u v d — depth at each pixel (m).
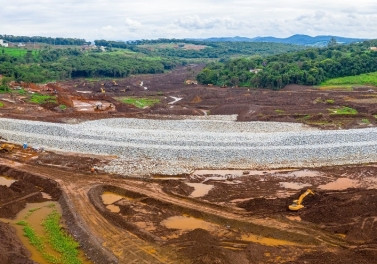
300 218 42.03
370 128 80.38
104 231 38.66
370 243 36.22
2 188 47.22
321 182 54.50
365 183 54.00
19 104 101.50
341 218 40.97
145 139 69.44
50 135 73.12
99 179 53.38
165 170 57.03
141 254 34.38
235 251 35.25
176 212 44.59
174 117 98.38
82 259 34.12
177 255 34.12
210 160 61.59
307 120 92.44
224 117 99.44
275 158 62.69
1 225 37.81
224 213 43.22
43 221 41.16
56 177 53.47
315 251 35.41
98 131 75.38
